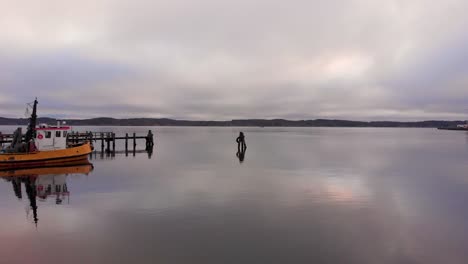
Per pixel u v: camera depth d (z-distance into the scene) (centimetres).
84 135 5328
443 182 2570
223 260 1133
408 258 1162
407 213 1688
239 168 3331
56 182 2522
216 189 2238
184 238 1323
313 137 11931
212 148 6159
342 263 1121
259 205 1814
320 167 3438
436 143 8131
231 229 1424
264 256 1166
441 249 1240
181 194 2081
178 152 5244
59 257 1153
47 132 3506
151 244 1262
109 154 4850
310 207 1780
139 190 2206
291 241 1298
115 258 1144
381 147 6594
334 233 1389
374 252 1206
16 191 2194
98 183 2472
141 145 6981
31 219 1562
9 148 3384
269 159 4244
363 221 1550
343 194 2108
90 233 1376
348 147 6544
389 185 2423
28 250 1207
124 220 1540
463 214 1677
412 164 3762
